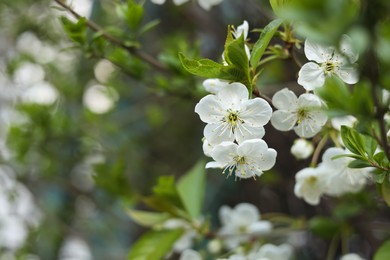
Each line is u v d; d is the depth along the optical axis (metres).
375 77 0.30
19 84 0.66
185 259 0.49
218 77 0.35
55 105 0.62
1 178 0.66
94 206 0.68
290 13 0.28
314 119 0.38
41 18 0.67
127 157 0.70
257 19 0.53
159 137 0.74
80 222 0.71
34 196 0.67
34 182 0.68
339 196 0.51
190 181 0.50
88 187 0.70
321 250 0.62
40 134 0.60
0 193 0.65
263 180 0.61
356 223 0.51
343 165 0.41
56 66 0.69
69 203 0.72
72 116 0.68
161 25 0.72
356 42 0.29
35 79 0.67
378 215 0.58
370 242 0.55
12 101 0.68
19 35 0.68
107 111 0.68
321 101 0.37
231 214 0.52
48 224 0.66
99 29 0.46
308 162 0.60
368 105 0.32
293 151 0.42
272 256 0.47
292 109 0.38
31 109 0.60
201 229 0.49
